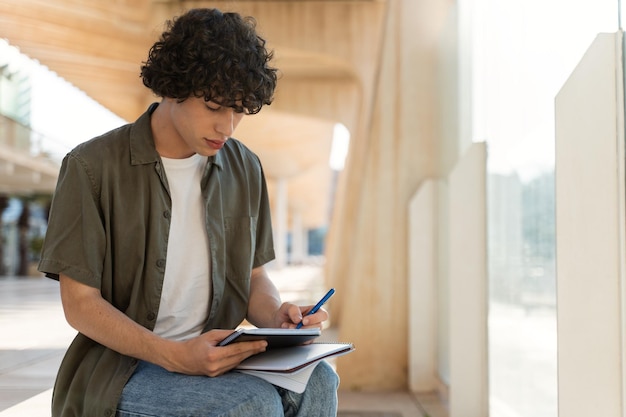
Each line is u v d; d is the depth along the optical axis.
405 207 4.77
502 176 2.99
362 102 6.70
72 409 1.46
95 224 1.47
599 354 1.74
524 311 2.63
